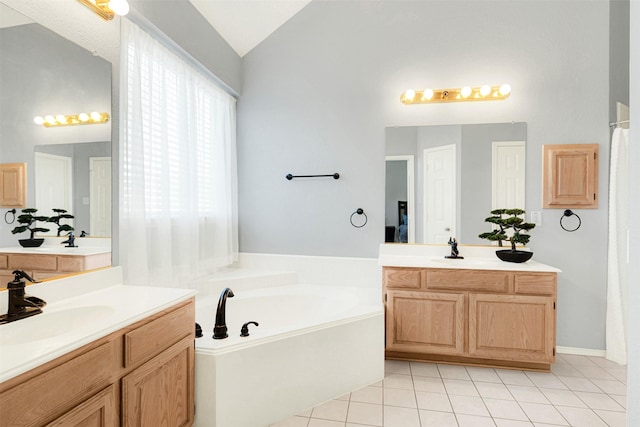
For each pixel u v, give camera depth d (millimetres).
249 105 3432
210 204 3037
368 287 3166
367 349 2344
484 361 2607
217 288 2922
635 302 677
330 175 3260
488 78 2971
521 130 2934
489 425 1908
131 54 2104
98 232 1860
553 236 2898
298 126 3328
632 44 700
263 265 3393
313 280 3291
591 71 2824
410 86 3100
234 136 3395
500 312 2496
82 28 1789
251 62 3426
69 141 1714
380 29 3152
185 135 2580
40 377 992
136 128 2092
